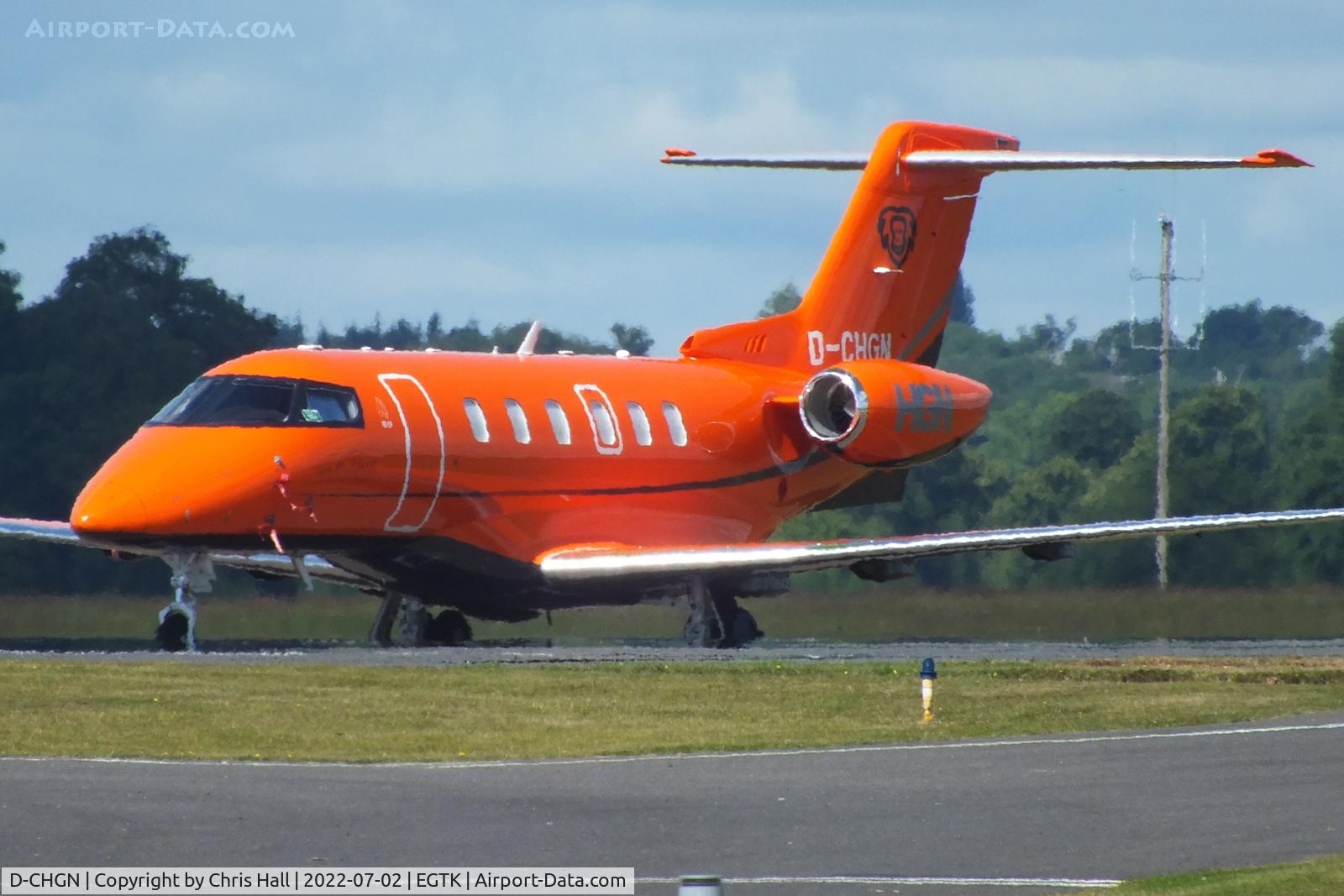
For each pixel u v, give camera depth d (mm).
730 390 134000
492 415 119688
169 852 53781
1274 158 122938
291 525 110188
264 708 81688
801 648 123562
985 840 56062
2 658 100250
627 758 70438
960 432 134125
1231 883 50031
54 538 116938
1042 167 133750
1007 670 100438
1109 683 95688
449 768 67938
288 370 112250
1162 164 126812
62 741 72625
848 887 50625
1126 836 56469
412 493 114812
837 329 141000
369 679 91188
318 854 53750
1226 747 73500
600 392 126812
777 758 70688
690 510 131000
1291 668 102500
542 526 121625
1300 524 115438
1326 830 57219
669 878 51500
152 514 105938
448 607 123750
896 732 77688
